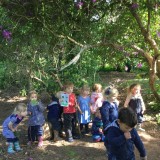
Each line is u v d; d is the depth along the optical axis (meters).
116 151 1.94
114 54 4.51
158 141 3.45
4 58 4.64
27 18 3.26
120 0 3.40
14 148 3.30
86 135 3.75
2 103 5.41
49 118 3.57
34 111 3.41
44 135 3.62
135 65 4.95
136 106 3.64
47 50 4.51
